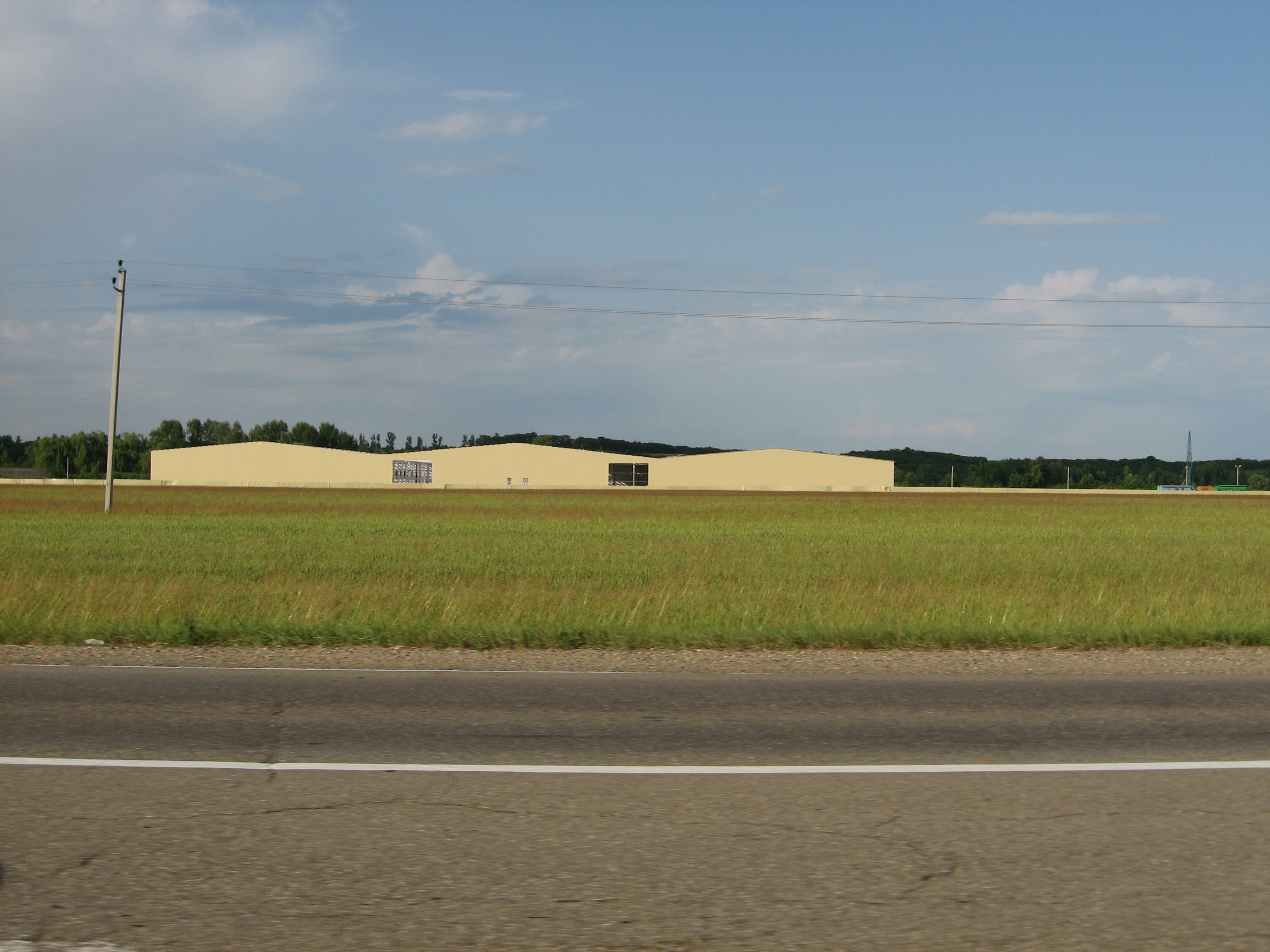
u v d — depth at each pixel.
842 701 8.97
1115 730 7.86
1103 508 78.62
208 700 8.77
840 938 4.15
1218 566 26.98
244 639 12.54
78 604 15.45
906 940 4.14
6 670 10.31
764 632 13.16
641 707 8.63
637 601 16.91
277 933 4.16
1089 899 4.55
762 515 60.41
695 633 13.09
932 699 9.11
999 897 4.56
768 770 6.58
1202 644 13.20
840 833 5.37
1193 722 8.19
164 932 4.15
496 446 125.19
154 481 124.81
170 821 5.46
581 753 7.00
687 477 127.56
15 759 6.69
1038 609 16.55
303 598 16.83
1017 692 9.52
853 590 19.27
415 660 11.29
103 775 6.32
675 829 5.41
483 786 6.17
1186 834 5.40
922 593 18.50
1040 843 5.24
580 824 5.49
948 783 6.30
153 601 16.16
